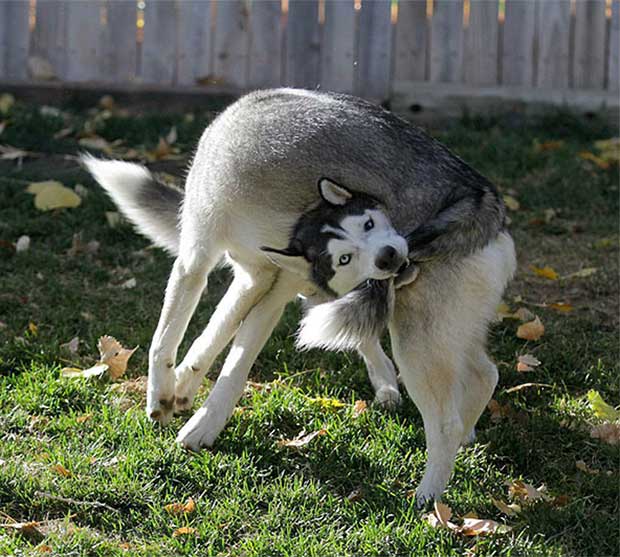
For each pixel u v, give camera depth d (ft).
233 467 15.02
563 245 22.95
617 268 21.81
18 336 18.45
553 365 18.49
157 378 15.88
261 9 28.58
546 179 25.49
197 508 14.19
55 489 14.25
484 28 28.76
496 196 15.10
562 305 20.18
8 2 28.45
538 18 28.76
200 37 28.78
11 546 13.10
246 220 14.94
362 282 13.99
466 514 14.46
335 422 16.38
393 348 14.76
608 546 14.12
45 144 25.39
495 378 15.55
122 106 28.78
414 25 28.71
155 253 21.79
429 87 28.68
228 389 15.71
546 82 29.01
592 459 16.21
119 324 18.99
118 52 28.89
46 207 22.75
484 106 28.71
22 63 28.78
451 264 14.34
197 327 19.20
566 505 14.83
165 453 15.10
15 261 20.99
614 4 28.66
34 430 15.72
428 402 14.61
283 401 16.66
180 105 28.78
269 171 14.62
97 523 13.92
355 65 28.84
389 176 14.64
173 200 17.62
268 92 15.90
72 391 16.62
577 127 28.19
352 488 15.12
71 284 20.42
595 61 28.96
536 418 16.93
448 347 14.40
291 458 15.61
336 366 18.30
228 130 15.20
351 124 14.84
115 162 17.80
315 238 14.24
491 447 16.28
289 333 18.89
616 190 24.89
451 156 15.21
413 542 13.75
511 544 13.93
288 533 13.85
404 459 15.70
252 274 15.60
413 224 14.56
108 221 22.59
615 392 17.89
